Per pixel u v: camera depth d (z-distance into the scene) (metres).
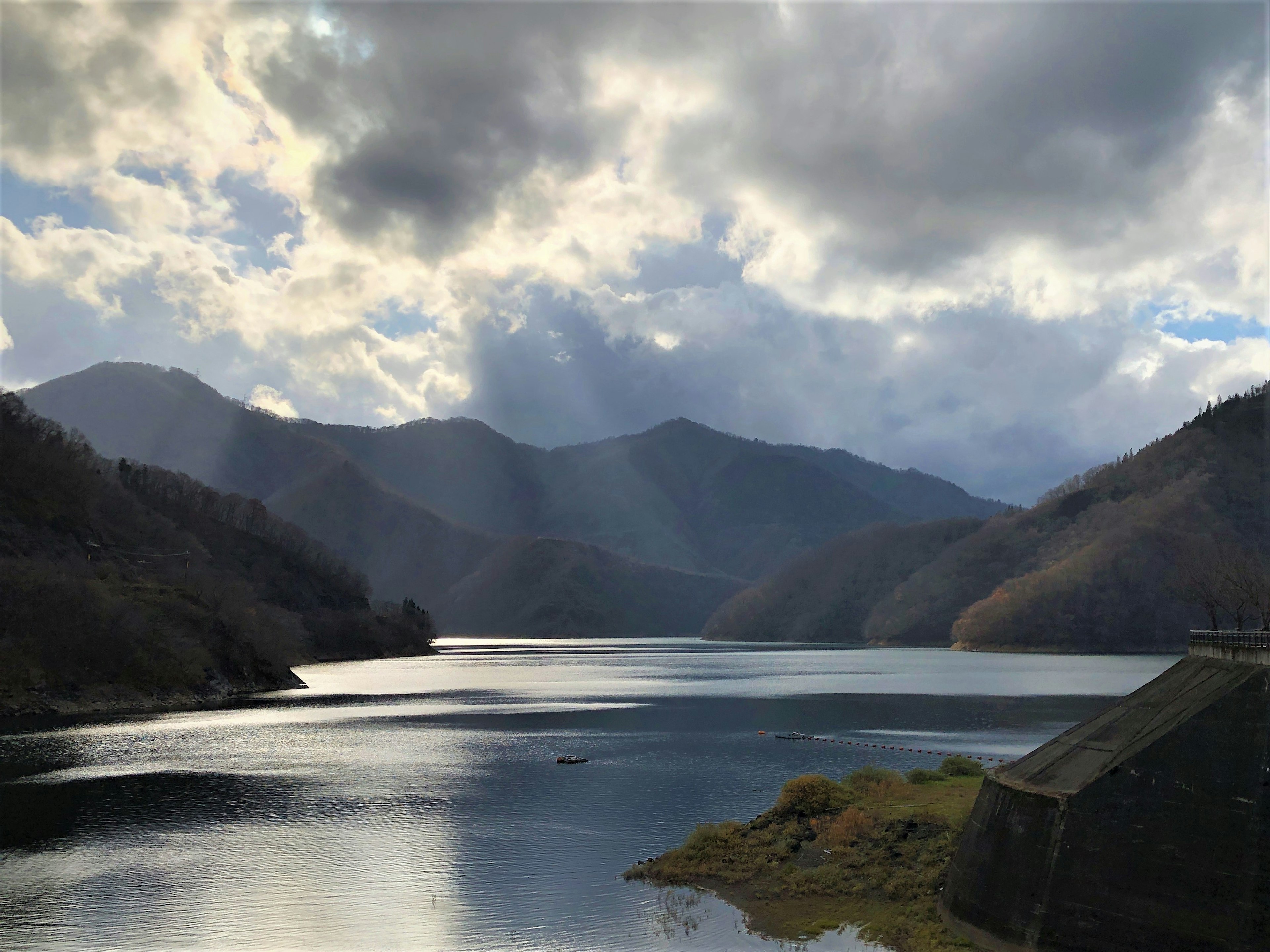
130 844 48.59
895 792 50.06
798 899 36.22
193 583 184.38
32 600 119.44
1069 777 28.61
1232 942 24.39
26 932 35.62
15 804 59.28
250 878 42.38
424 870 43.28
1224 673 27.78
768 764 72.62
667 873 41.12
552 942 33.56
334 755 80.00
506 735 93.38
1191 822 25.77
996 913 28.84
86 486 194.50
